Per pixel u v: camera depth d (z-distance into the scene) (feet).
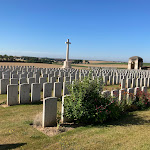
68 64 131.95
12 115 24.47
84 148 14.57
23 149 14.44
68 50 131.34
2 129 18.63
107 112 21.63
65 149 14.38
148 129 19.06
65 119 21.35
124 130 18.71
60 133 17.94
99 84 23.16
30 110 27.35
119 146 14.92
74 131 18.37
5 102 32.40
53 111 20.56
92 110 20.66
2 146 14.90
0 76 63.16
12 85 30.73
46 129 19.01
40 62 249.96
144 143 15.43
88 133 17.80
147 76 74.59
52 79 49.32
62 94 42.04
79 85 22.17
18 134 17.35
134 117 23.95
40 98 34.78
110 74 86.84
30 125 20.30
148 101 32.22
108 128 19.36
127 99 29.55
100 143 15.47
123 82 52.21
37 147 14.83
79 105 20.21
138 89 31.83
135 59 161.89
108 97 23.85
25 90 32.37
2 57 239.30
